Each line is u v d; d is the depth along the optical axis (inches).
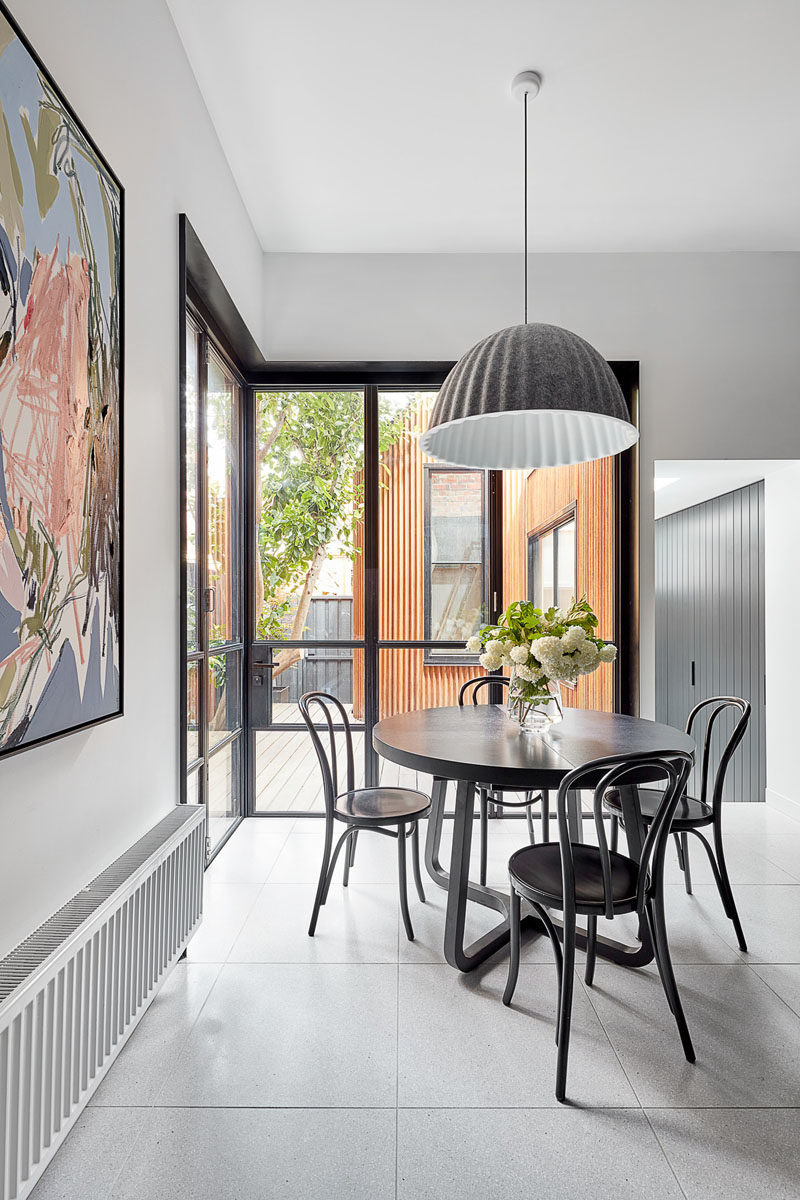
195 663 114.6
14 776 52.6
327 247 149.0
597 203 132.5
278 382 153.6
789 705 158.9
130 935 66.0
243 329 130.5
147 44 81.3
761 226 140.9
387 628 154.9
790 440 150.5
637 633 150.0
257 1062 68.6
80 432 60.8
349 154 117.6
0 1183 44.6
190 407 111.9
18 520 50.1
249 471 153.8
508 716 110.6
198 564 117.3
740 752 202.4
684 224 140.1
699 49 94.7
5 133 48.0
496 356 80.5
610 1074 67.0
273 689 154.2
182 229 93.2
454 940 84.2
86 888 64.1
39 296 53.0
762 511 187.8
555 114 107.5
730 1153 57.7
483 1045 71.4
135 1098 63.6
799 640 155.2
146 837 78.5
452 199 131.0
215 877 115.5
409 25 90.4
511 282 151.6
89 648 63.0
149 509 82.8
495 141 114.3
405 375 154.3
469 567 155.9
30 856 55.0
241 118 108.9
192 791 114.0
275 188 127.6
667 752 66.7
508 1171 55.9
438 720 108.4
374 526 154.3
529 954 90.7
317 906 94.7
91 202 62.7
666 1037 72.8
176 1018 75.7
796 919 100.4
